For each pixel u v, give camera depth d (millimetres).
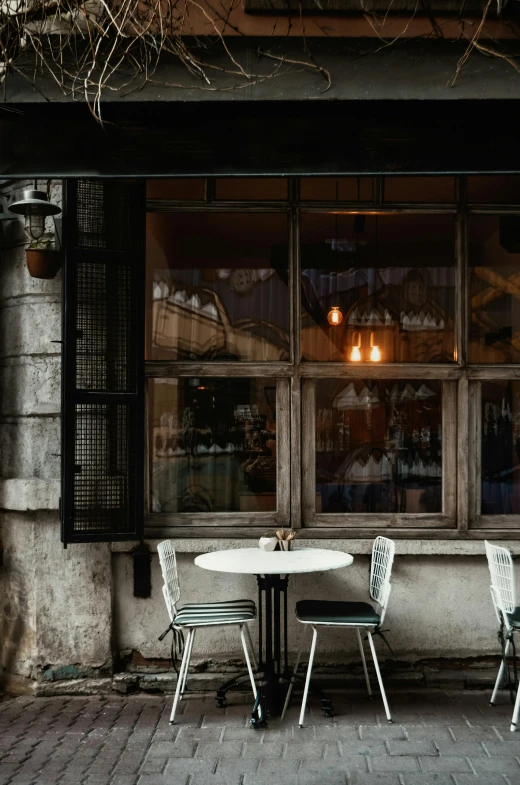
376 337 5738
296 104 4871
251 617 4805
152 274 5750
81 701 5270
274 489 5695
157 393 5730
